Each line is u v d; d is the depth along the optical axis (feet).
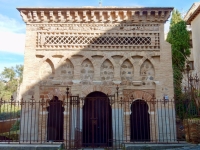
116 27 48.70
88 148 41.83
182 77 66.74
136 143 34.63
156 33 48.65
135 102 47.80
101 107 47.91
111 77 47.83
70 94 46.55
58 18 48.42
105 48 48.14
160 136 44.39
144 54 48.06
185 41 71.61
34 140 41.96
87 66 48.24
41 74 47.80
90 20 48.52
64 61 48.11
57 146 32.78
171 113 45.52
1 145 33.19
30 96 46.14
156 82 47.03
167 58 47.80
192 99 43.83
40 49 47.88
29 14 48.08
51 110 47.44
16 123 58.85
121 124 45.16
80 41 48.37
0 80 175.32
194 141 34.60
